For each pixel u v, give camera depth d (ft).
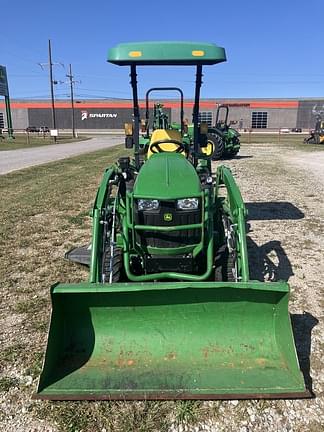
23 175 41.73
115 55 13.11
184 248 11.43
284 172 43.68
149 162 12.91
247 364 9.57
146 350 9.93
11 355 10.57
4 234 20.63
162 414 8.66
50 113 232.32
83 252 17.04
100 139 136.87
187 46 12.89
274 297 9.77
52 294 9.39
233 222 12.71
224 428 8.39
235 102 209.15
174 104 140.97
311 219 23.65
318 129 103.35
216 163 52.49
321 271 15.94
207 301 9.92
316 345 10.94
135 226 11.32
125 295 9.78
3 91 134.82
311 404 8.95
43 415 8.67
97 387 8.93
